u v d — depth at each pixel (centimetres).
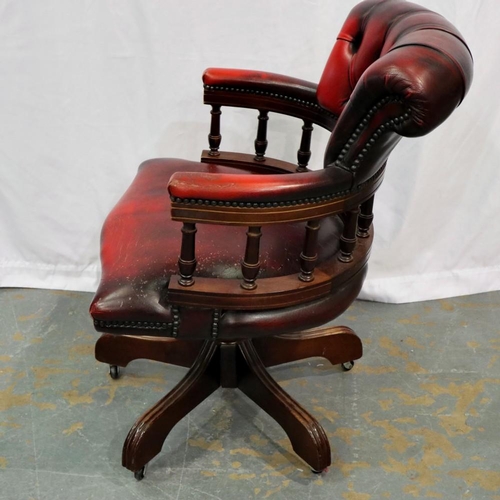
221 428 136
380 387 150
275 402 127
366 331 171
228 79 128
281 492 121
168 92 160
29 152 165
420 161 169
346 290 108
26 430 131
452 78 78
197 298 95
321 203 92
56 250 178
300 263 102
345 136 90
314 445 120
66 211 174
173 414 124
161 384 148
